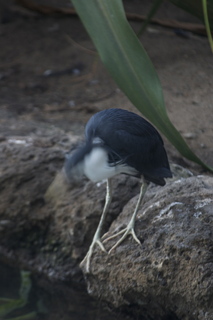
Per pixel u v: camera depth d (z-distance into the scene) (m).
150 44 13.72
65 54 14.05
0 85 13.04
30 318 7.98
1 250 9.63
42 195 9.32
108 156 6.21
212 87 11.90
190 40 13.86
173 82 12.21
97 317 7.92
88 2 7.07
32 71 13.56
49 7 13.29
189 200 7.41
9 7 16.39
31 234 9.42
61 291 8.76
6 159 9.63
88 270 7.75
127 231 7.44
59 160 9.55
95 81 12.91
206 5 7.48
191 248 6.91
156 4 8.52
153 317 7.54
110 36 7.04
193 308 6.91
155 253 7.16
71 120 11.32
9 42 14.82
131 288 7.38
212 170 7.52
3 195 9.48
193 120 10.87
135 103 7.12
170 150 9.95
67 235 8.92
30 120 11.30
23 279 9.13
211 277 6.71
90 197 8.66
